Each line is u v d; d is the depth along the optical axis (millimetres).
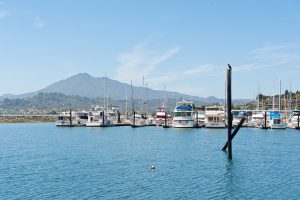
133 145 94812
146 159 69062
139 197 41531
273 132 141250
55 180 49906
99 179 50500
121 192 43594
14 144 101188
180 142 101750
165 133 136125
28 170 57594
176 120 158375
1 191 44062
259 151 81500
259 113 182000
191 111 157625
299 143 99312
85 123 186000
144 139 112438
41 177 51969
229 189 45625
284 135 127188
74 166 61156
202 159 69062
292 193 43938
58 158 70812
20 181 49406
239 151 81438
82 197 41438
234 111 193750
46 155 75562
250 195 43062
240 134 131375
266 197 42250
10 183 48219
